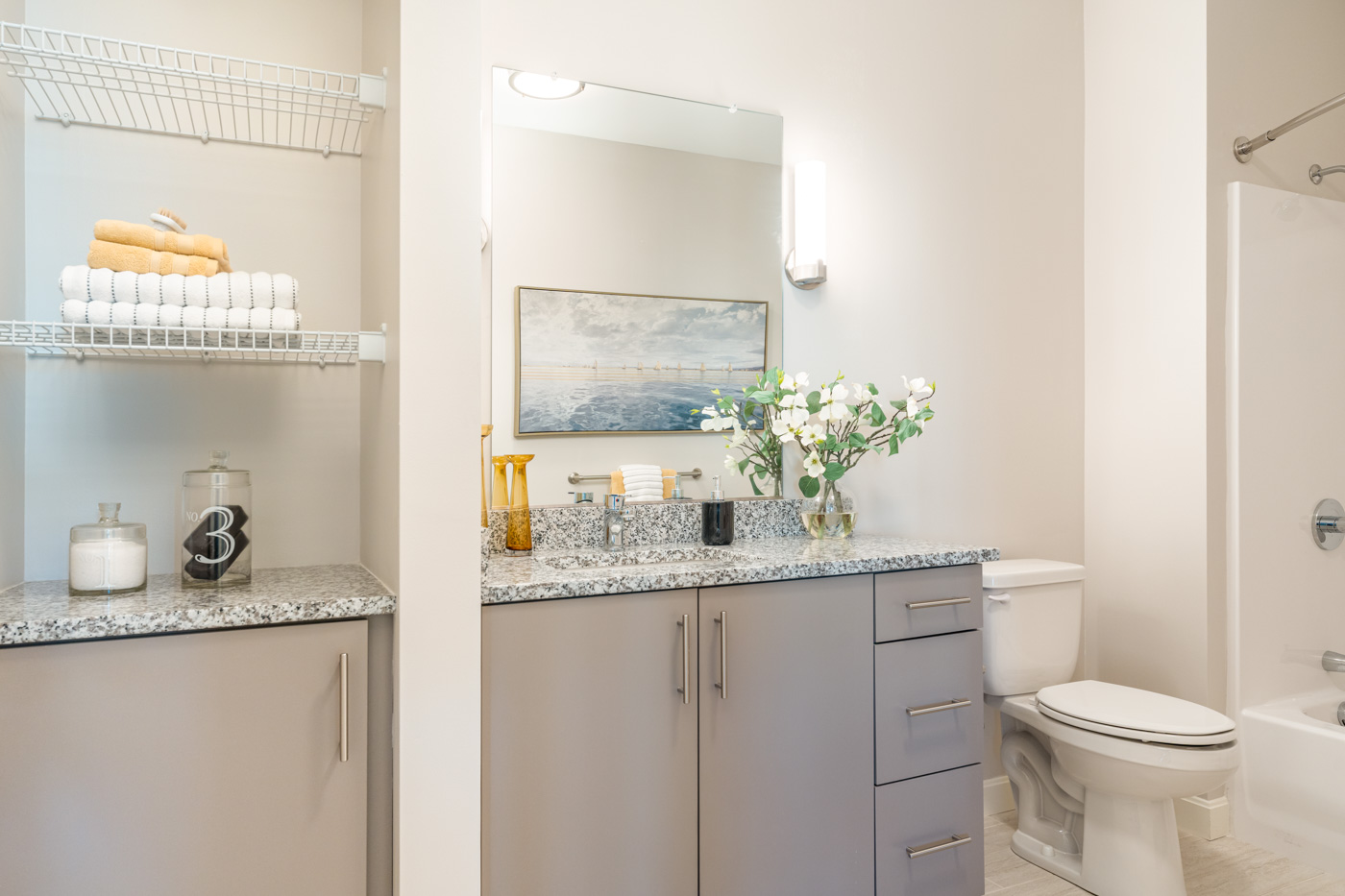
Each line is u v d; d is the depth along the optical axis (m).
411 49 1.32
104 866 1.17
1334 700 2.62
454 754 1.36
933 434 2.52
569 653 1.47
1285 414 2.59
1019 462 2.70
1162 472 2.59
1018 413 2.70
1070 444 2.81
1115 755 1.90
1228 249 2.51
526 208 1.93
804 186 2.22
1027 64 2.75
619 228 2.04
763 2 2.26
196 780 1.22
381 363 1.47
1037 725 2.13
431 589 1.34
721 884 1.62
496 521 1.88
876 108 2.44
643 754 1.53
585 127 2.01
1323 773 2.22
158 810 1.20
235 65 1.60
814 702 1.72
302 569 1.64
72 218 1.49
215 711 1.23
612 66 2.05
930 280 2.53
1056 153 2.81
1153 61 2.65
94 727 1.16
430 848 1.34
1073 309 2.84
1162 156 2.61
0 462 1.35
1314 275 2.69
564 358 1.98
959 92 2.60
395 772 1.36
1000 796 2.62
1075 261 2.85
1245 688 2.45
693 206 2.14
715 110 2.17
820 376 2.32
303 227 1.67
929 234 2.53
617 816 1.51
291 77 1.64
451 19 1.35
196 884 1.22
